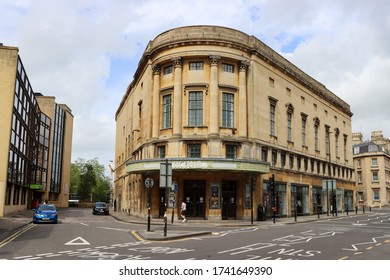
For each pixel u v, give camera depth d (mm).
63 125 72812
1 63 35188
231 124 33844
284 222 31281
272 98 38969
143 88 40188
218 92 33312
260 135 36219
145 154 35344
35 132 53750
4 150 34062
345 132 62188
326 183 42875
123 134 58438
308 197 45781
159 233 18938
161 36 35656
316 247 14570
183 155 32250
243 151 33438
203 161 29750
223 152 32438
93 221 31312
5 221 27828
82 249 13562
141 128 40281
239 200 32781
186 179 32188
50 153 63844
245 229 24062
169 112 34219
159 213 33281
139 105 43375
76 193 101062
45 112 64562
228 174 32281
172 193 27469
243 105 34188
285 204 40062
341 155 59125
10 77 35188
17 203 42531
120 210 56000
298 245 15211
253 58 36219
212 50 33250
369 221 33812
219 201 31391
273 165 38469
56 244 14953
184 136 32500
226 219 32312
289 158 41906
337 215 45188
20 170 41625
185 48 33438
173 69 34094
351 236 19328
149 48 37438
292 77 44438
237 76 34750
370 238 18312
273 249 13867
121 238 17406
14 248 13742
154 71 35719
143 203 36094
